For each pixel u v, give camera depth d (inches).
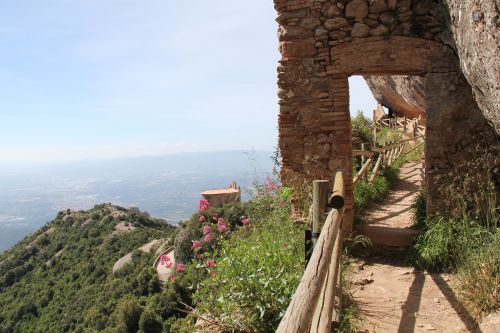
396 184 421.4
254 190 249.4
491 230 189.8
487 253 161.9
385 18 213.5
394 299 170.2
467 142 206.4
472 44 142.4
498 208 189.5
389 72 221.0
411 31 211.0
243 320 136.3
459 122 207.0
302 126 233.3
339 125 226.2
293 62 229.5
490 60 127.0
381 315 155.6
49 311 1686.8
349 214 229.5
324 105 227.5
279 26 237.8
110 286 1338.6
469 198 202.4
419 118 724.7
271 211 242.5
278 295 136.3
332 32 222.1
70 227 2613.2
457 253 190.1
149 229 2345.0
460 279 168.2
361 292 179.8
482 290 150.6
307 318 67.4
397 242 221.9
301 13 225.8
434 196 213.8
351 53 219.5
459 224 194.4
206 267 162.7
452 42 195.0
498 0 113.2
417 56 209.8
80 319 1337.4
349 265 205.8
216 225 184.7
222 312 143.4
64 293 1820.9
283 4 227.9
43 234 2650.1
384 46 214.1
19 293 1955.0
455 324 143.5
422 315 153.4
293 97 232.4
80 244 2295.8
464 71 163.8
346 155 227.5
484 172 203.5
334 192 153.9
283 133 237.1
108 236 2272.4
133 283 1128.2
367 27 215.9
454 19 170.4
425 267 199.0
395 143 513.7
